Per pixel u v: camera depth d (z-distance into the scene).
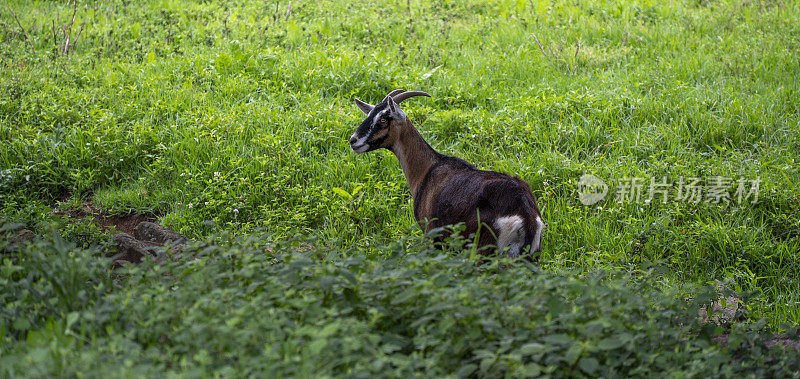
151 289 5.55
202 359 4.27
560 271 7.58
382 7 21.45
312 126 12.94
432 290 5.36
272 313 4.88
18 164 11.73
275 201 10.90
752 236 9.86
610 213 10.54
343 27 19.14
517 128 12.71
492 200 7.60
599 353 5.38
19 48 16.67
